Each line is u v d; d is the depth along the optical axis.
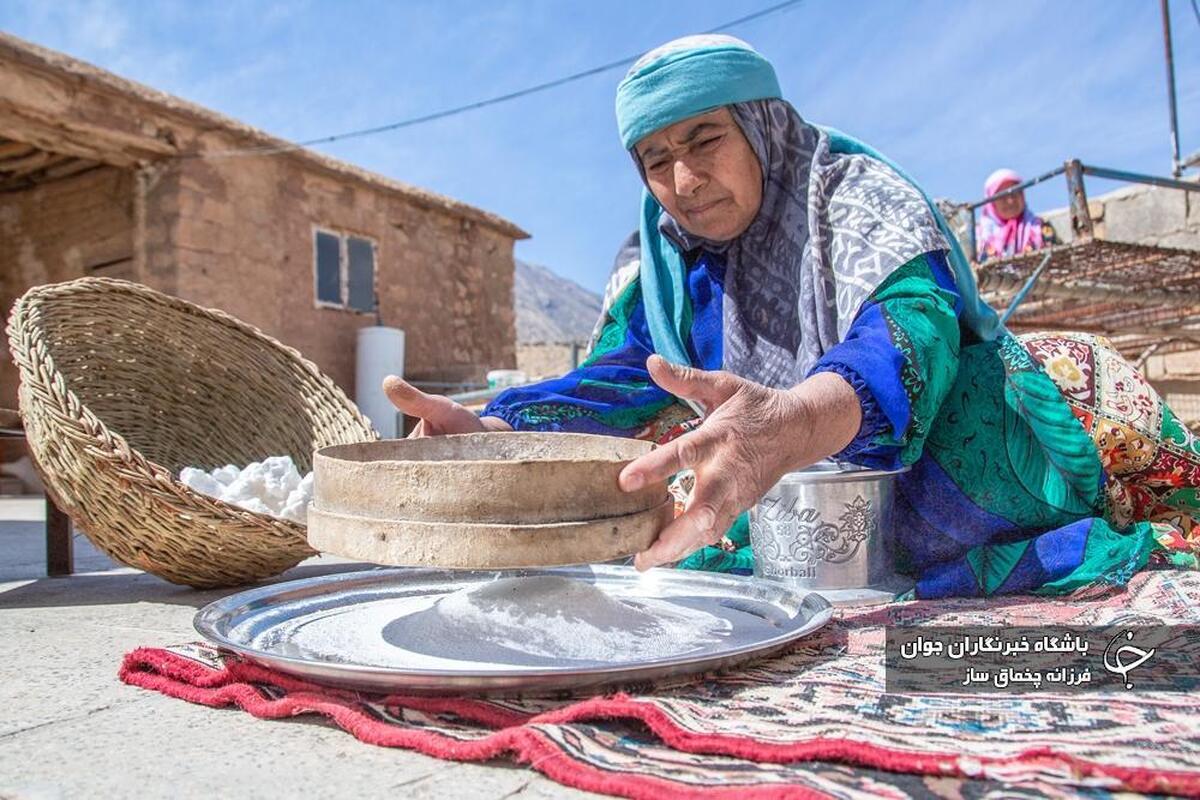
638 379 2.47
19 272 10.09
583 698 1.17
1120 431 2.16
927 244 1.84
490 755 1.00
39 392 2.22
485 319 13.41
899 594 1.87
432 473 1.24
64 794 0.95
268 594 1.69
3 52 7.47
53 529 2.80
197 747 1.09
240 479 2.51
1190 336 7.73
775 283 2.24
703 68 2.09
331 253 10.97
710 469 1.30
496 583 1.50
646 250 2.50
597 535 1.25
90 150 8.70
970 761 0.87
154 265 9.15
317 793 0.94
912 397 1.62
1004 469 2.03
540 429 2.36
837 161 2.10
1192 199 7.82
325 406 3.06
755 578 1.83
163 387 3.17
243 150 9.56
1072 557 1.85
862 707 1.10
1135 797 0.82
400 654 1.36
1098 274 6.44
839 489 1.91
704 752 0.96
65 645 1.72
